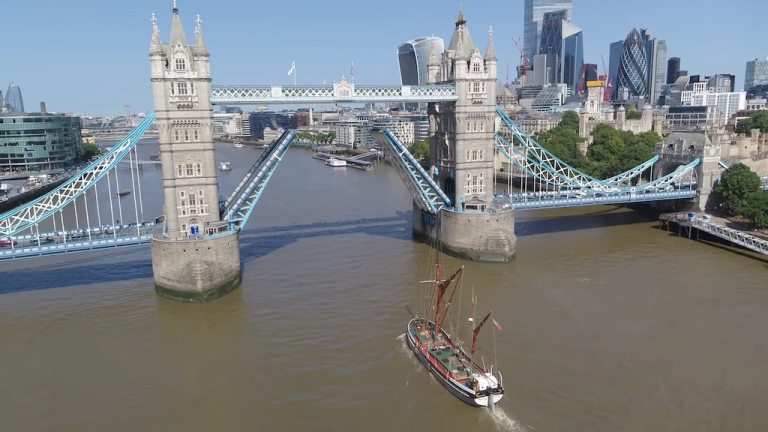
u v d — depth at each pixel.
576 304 80.06
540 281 89.94
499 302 81.00
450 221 103.12
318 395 57.91
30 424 54.16
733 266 96.12
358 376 61.31
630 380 59.75
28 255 84.19
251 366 63.75
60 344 70.00
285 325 74.06
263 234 121.50
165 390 59.44
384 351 66.62
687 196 129.75
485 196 107.25
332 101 95.06
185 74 83.31
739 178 121.50
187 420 54.31
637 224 129.25
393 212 146.25
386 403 56.47
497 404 55.53
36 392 59.50
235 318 76.69
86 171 88.88
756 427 52.03
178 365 64.50
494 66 103.12
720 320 74.12
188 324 75.31
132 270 97.69
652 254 104.12
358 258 102.88
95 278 93.75
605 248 108.88
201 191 86.94
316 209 151.88
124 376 62.34
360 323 74.19
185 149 85.12
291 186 198.62
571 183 128.88
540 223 131.62
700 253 104.38
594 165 173.25
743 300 80.75
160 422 54.06
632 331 71.19
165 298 84.25
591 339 69.00
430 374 61.66
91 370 63.72
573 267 97.12
